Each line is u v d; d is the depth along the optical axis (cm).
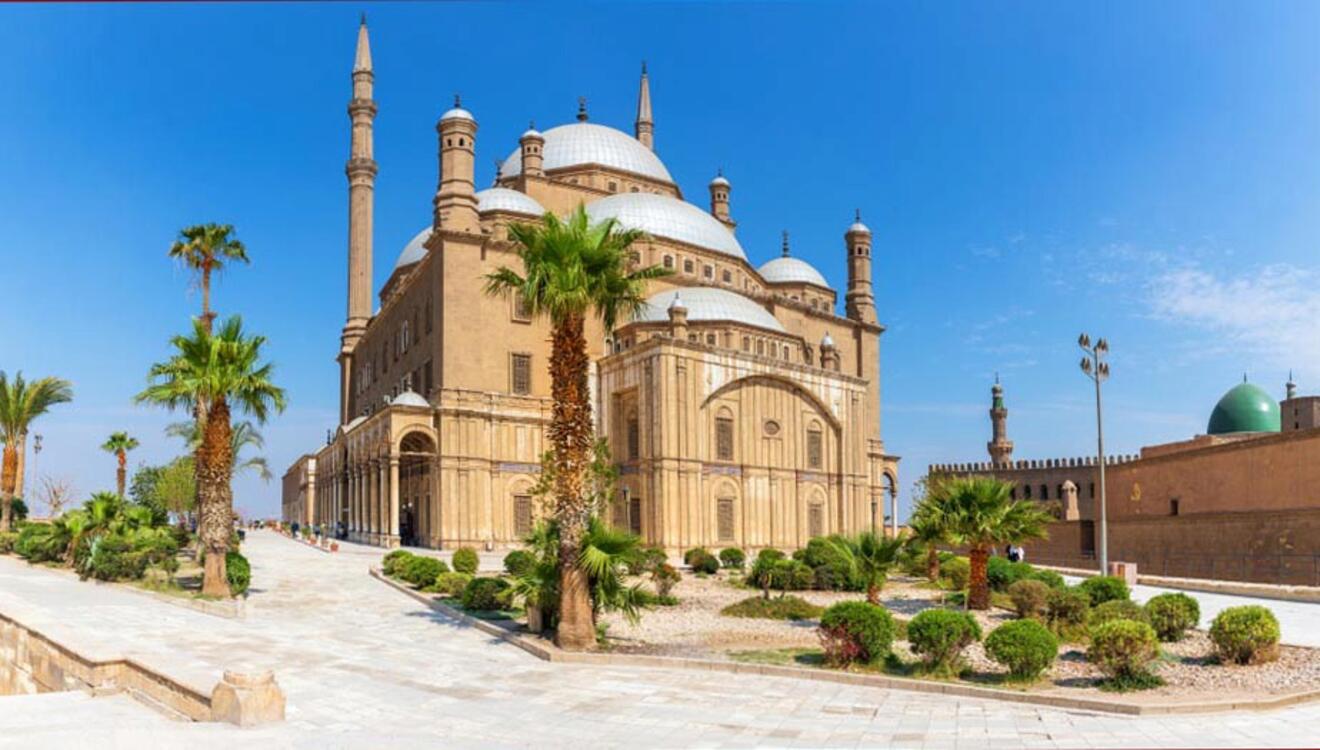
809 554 3981
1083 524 5941
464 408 5906
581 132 8450
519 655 2189
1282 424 7150
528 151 7669
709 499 5709
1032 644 1802
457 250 6128
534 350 6356
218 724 1384
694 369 5684
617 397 6053
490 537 5912
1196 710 1559
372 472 6456
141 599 3114
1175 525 5000
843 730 1448
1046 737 1388
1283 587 3450
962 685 1766
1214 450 5019
